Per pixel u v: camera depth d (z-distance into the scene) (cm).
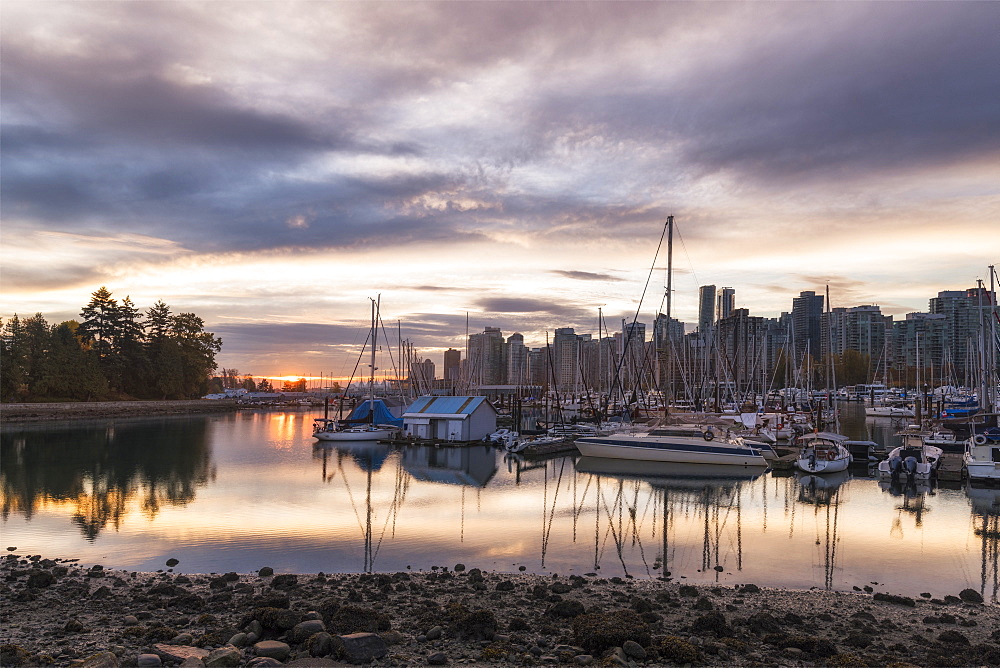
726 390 11219
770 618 1755
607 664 1398
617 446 5772
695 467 5400
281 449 6819
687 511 3581
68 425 9950
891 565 2511
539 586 2056
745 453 5362
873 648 1567
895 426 9406
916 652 1554
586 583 2200
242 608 1830
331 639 1443
